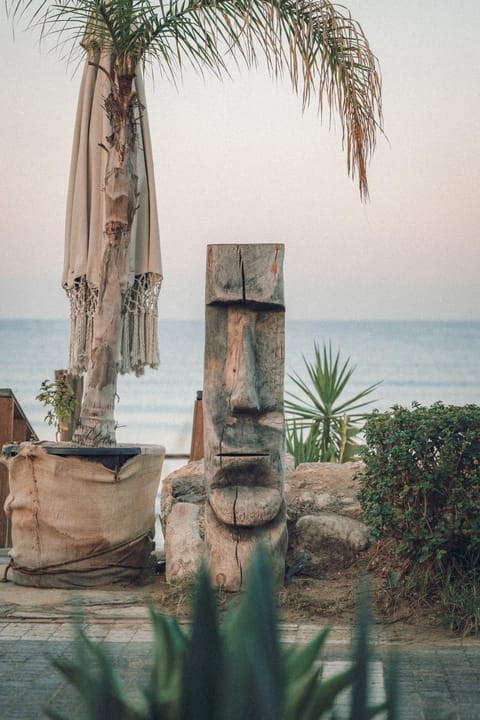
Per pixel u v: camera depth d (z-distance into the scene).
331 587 6.94
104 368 7.82
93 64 7.73
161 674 1.83
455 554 6.59
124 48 7.64
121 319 8.09
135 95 7.75
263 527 6.86
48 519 7.37
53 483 7.34
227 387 7.14
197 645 1.60
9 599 6.93
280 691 1.59
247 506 6.82
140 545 7.59
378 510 6.55
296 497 8.07
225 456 6.98
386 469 6.53
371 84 8.02
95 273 8.41
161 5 7.54
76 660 1.83
